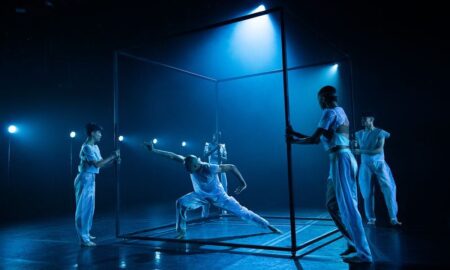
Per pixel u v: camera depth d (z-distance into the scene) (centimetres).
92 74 1052
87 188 460
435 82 817
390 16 834
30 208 1022
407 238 425
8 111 952
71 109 1076
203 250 399
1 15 816
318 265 323
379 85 870
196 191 475
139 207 997
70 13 859
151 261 360
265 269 317
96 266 350
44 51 927
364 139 549
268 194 1131
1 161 960
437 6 795
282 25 360
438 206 694
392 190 524
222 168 464
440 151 823
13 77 934
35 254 417
